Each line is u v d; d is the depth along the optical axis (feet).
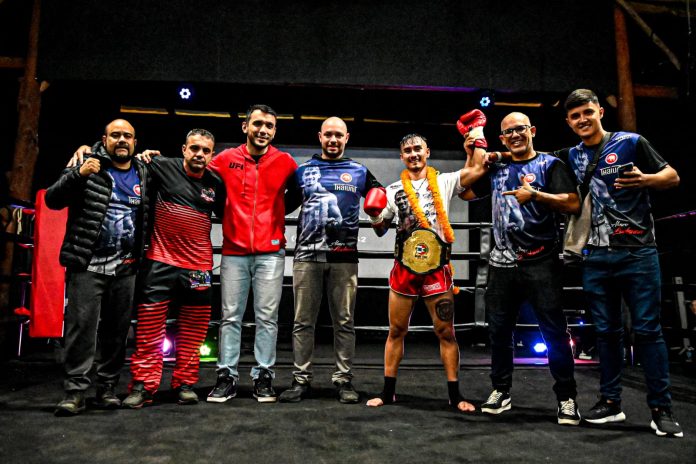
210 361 11.35
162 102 18.44
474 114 7.85
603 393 6.72
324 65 15.39
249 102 18.81
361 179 8.52
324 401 7.80
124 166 7.48
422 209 7.77
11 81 17.12
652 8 16.89
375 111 19.65
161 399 7.76
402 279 7.55
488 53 15.83
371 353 14.20
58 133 18.08
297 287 8.16
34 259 11.38
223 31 15.31
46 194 7.01
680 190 17.29
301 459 4.99
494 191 7.46
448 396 8.14
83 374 6.90
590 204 6.82
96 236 6.97
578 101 6.85
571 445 5.57
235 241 8.08
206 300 7.96
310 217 8.17
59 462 4.85
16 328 13.60
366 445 5.49
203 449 5.29
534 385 9.16
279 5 15.51
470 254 11.84
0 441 5.54
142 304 7.54
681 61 17.04
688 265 13.66
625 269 6.51
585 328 12.34
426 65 15.62
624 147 6.59
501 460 5.03
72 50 15.05
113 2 15.21
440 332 7.59
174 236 7.66
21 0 16.29
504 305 7.22
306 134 20.17
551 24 16.07
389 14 15.69
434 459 5.04
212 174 8.10
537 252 6.93
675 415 7.09
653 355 6.27
